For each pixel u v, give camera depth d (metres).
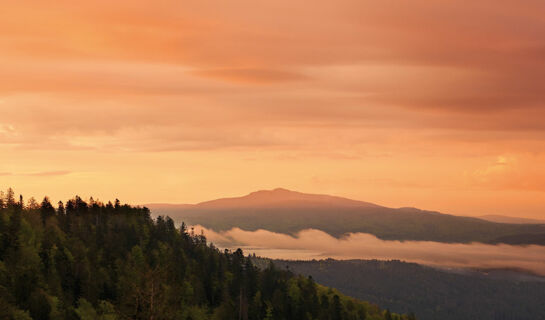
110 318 171.38
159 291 68.44
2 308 141.88
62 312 169.38
